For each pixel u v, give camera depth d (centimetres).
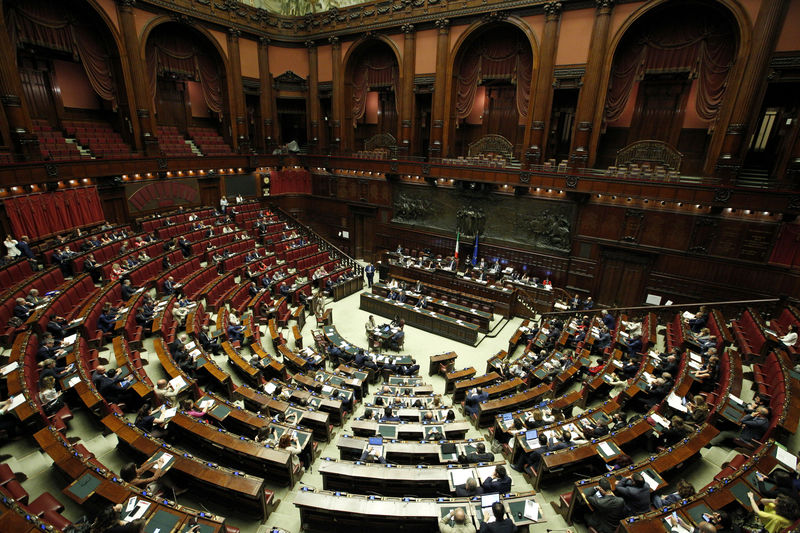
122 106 2055
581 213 1886
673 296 1736
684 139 1866
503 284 2030
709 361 1049
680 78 1812
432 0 2072
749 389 995
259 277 1917
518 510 606
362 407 1181
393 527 657
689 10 1609
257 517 683
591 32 1730
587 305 1844
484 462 759
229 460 788
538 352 1479
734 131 1523
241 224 2397
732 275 1597
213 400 892
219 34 2356
